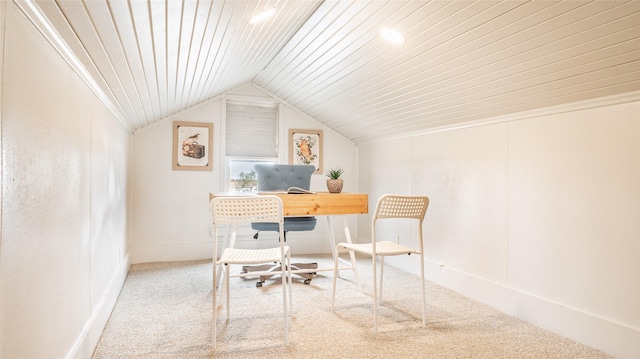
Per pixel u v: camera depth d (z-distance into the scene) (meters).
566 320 2.35
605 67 1.92
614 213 2.12
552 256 2.47
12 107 1.02
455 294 3.22
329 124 4.94
